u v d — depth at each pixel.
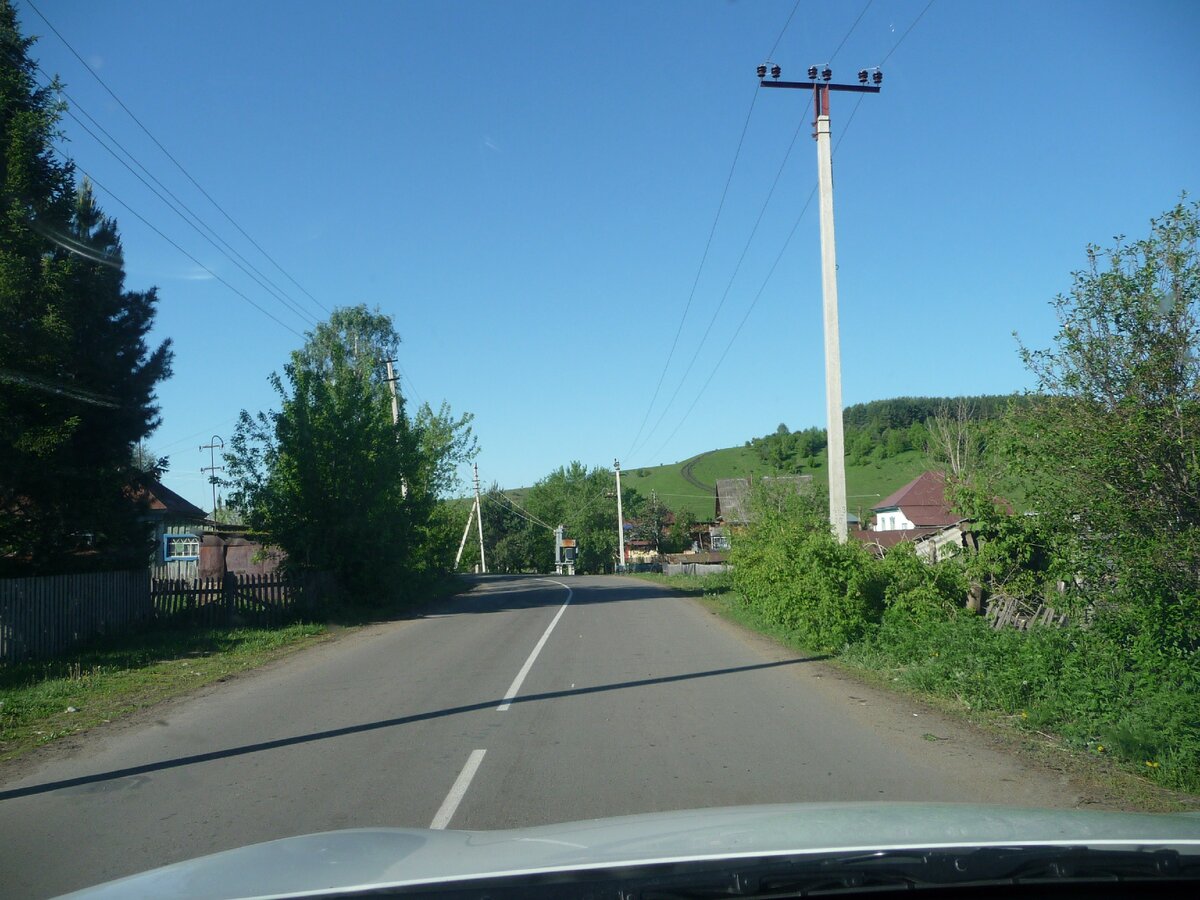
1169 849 3.10
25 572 16.22
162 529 33.31
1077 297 9.09
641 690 10.85
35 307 15.26
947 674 10.37
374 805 6.31
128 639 16.78
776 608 16.53
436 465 40.75
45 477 15.20
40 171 15.69
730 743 7.95
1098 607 9.36
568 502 97.12
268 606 21.02
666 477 125.88
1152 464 8.49
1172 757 6.67
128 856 5.36
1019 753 7.40
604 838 3.53
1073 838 3.26
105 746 8.62
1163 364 8.48
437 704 10.26
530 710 9.74
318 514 23.56
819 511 27.62
